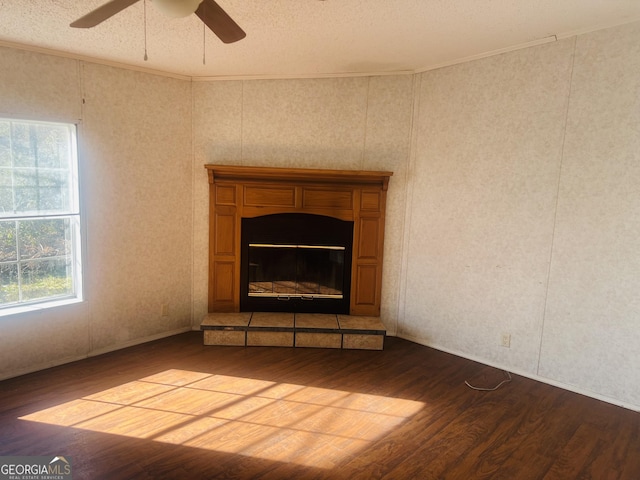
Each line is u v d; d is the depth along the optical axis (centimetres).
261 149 439
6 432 262
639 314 301
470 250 391
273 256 444
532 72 341
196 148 439
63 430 265
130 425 273
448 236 405
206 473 230
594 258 319
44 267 362
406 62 391
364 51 357
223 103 435
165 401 306
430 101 408
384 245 442
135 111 396
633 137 296
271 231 438
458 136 391
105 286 392
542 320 349
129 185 399
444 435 273
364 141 430
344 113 430
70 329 371
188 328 455
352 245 439
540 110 340
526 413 302
